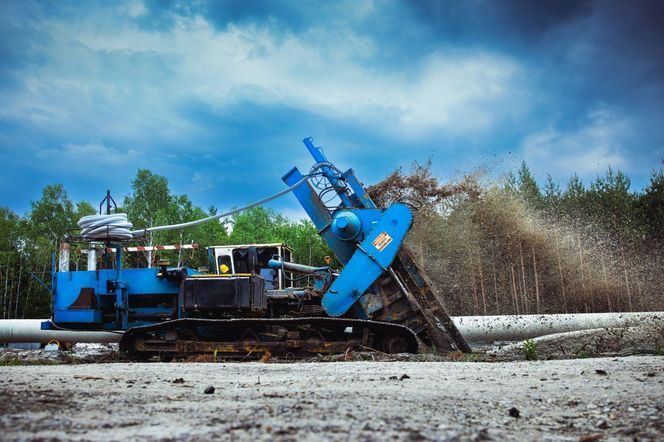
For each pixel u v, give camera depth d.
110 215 15.16
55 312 15.42
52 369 9.06
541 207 43.69
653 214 45.66
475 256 33.47
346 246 15.43
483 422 4.38
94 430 3.80
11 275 51.88
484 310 33.94
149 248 16.03
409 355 12.91
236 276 14.25
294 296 15.18
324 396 5.57
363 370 8.74
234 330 14.62
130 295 15.34
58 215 60.91
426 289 14.76
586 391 5.99
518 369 8.56
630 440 3.83
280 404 4.98
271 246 16.05
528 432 4.08
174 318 15.10
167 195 62.09
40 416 4.21
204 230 59.16
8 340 19.61
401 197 16.64
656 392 5.73
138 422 4.09
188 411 4.60
